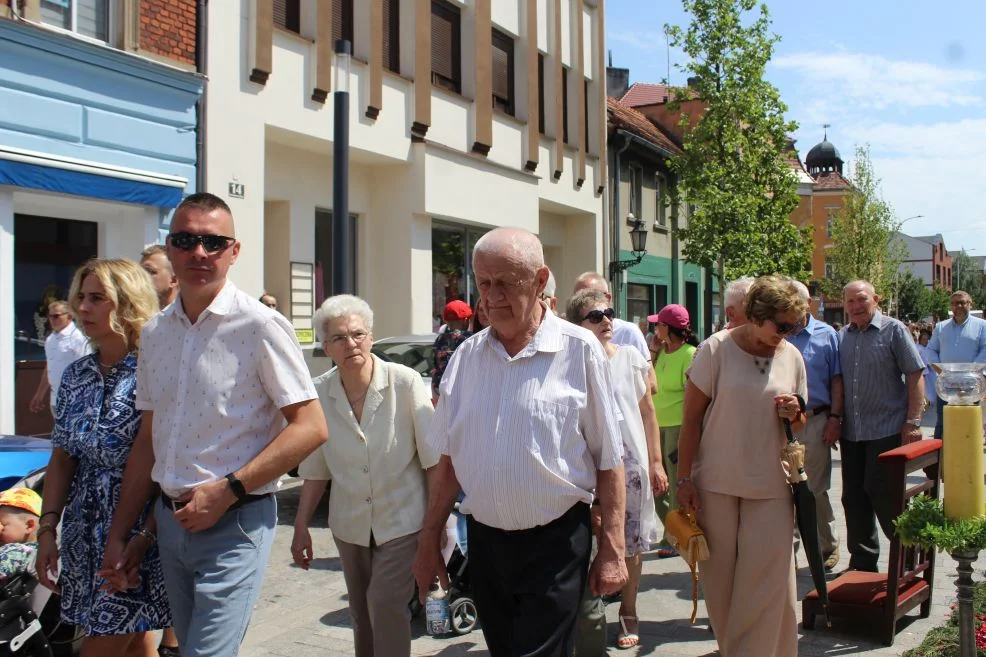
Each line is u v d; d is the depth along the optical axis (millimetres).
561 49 19203
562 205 19594
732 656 4188
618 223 22797
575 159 19969
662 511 7164
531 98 17766
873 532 6277
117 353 3592
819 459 6355
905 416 6102
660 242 25844
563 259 21234
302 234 13133
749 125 20797
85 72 9352
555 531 3096
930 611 5500
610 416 3127
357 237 14500
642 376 5090
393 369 4105
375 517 3988
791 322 4039
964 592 3885
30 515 4414
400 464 4012
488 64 16219
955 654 4605
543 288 3164
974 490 3857
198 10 10609
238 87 11109
